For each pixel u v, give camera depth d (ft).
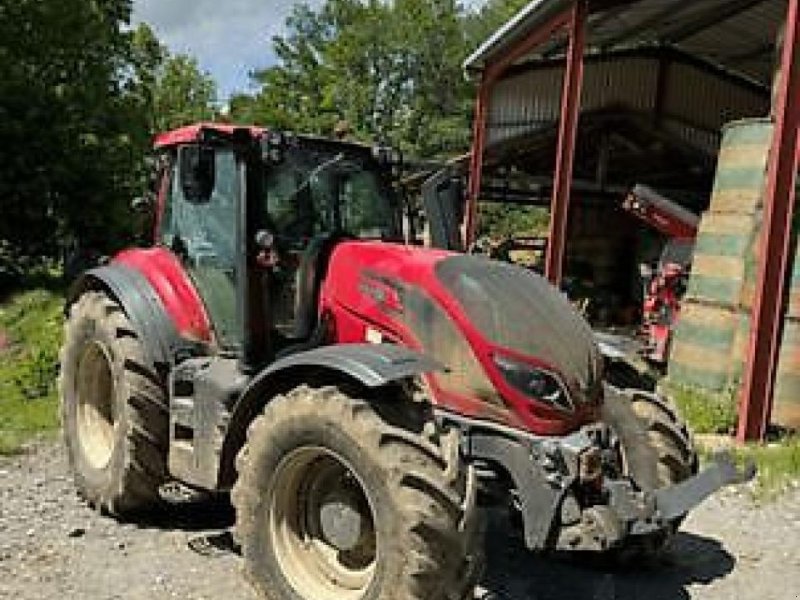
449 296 15.92
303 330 17.58
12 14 68.13
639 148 73.67
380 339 16.44
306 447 14.85
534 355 15.37
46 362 32.89
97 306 20.88
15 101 66.69
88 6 71.26
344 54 191.42
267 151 17.58
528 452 15.07
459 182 19.22
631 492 15.35
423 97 188.34
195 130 18.98
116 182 70.90
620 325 64.95
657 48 69.77
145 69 80.64
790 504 22.61
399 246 17.52
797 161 29.66
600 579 17.88
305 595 15.01
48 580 17.02
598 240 73.26
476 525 13.96
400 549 13.64
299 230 18.66
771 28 60.03
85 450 21.26
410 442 14.02
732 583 17.94
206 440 17.69
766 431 30.04
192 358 19.15
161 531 19.61
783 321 30.40
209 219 19.40
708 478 16.33
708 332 33.86
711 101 72.08
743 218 33.04
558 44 66.64
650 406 17.95
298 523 15.56
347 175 19.44
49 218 69.10
